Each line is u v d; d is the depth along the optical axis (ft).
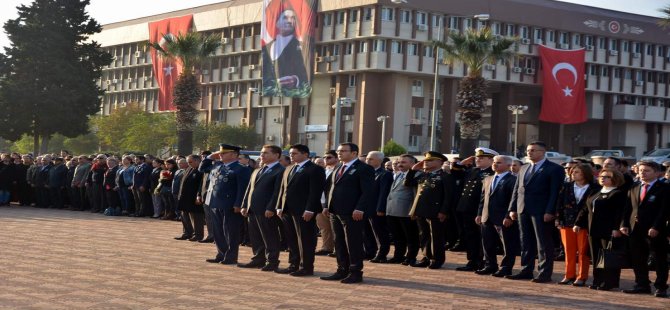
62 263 41.98
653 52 224.94
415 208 45.65
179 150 142.72
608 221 38.78
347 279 38.52
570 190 40.75
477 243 45.44
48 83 183.73
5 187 93.86
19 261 42.22
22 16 186.60
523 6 201.87
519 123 231.71
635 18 222.28
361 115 193.88
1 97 181.06
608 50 216.33
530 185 41.24
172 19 236.43
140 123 224.12
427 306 32.07
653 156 127.44
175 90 143.43
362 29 191.62
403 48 191.52
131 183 82.84
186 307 30.22
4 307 29.07
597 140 228.02
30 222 69.31
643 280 38.19
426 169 46.03
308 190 40.75
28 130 185.26
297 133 213.25
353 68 194.08
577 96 204.44
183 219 58.90
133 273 39.11
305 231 40.70
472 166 52.24
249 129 219.61
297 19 173.88
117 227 67.41
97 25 192.75
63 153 97.14
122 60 265.54
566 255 40.98
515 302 33.96
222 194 44.88
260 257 43.93
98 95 192.75
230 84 231.71
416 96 198.49
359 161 39.58
